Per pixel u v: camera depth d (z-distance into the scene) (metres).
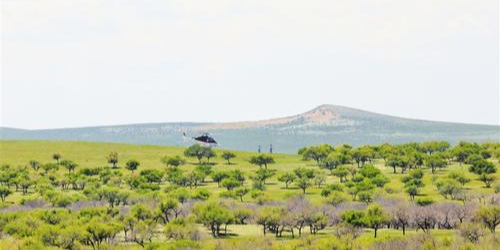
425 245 155.75
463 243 157.62
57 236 179.12
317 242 169.12
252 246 172.00
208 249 168.62
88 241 181.88
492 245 154.38
